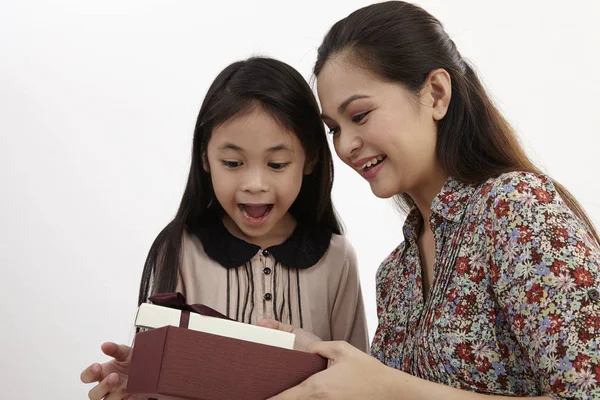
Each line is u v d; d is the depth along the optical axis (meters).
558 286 0.87
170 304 0.94
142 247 2.28
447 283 0.99
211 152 1.20
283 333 0.92
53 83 2.27
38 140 2.26
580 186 2.35
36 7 2.27
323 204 1.34
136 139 2.30
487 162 1.06
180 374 0.84
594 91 2.35
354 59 1.04
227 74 1.22
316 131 1.25
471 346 0.95
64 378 2.22
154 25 2.32
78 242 2.26
